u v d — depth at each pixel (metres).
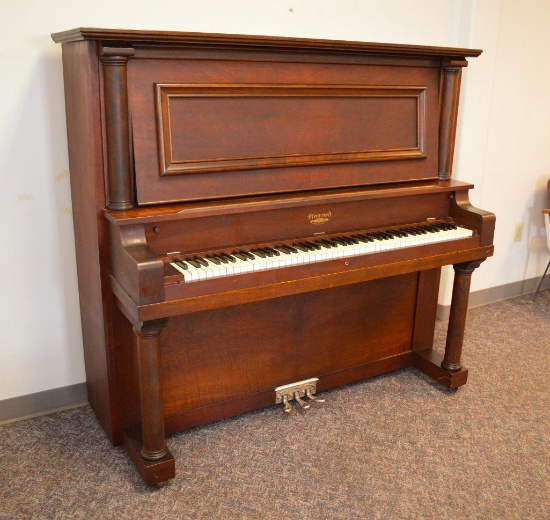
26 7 1.99
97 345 2.10
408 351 2.75
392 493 1.94
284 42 1.94
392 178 2.31
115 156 1.77
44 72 2.07
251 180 2.01
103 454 2.11
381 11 2.78
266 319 2.27
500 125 3.34
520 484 2.00
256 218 1.98
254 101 1.99
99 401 2.22
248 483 1.97
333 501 1.90
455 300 2.48
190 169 1.88
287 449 2.15
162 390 2.00
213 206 1.87
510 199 3.56
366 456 2.12
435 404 2.48
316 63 2.11
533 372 2.78
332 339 2.48
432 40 2.99
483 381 2.69
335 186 2.19
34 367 2.32
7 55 2.00
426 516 1.84
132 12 2.18
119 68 1.71
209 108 1.91
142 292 1.65
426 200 2.38
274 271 1.87
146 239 1.80
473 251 2.32
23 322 2.25
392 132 2.30
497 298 3.73
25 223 2.17
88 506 1.85
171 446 2.16
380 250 2.08
